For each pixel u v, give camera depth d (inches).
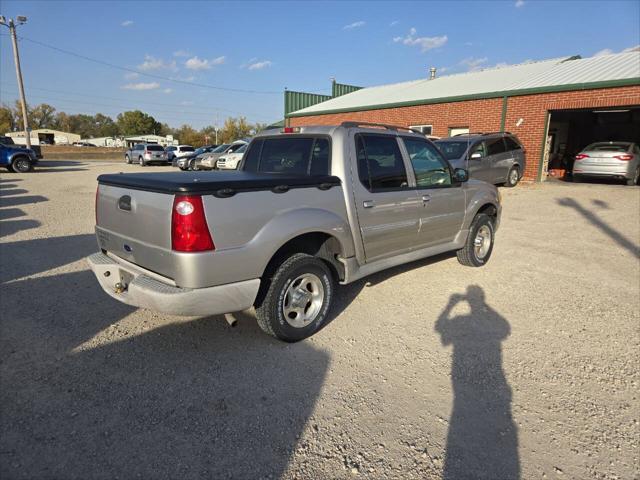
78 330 147.6
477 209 221.9
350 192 154.3
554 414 109.5
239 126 2910.9
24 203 430.0
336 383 120.8
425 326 159.2
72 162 1341.0
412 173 183.8
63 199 461.4
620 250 272.4
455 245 214.7
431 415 108.1
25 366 124.3
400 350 140.5
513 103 632.4
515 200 460.4
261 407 109.3
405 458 93.5
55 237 281.3
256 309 136.9
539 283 209.9
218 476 87.0
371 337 149.2
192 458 91.4
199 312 118.3
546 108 596.7
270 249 128.3
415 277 215.8
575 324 163.3
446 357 136.6
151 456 91.5
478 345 145.0
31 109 4062.5
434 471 90.1
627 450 97.1
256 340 144.5
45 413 103.8
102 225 147.5
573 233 319.0
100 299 174.6
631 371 130.6
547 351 141.9
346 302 180.9
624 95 521.3
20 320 154.2
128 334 145.6
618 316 171.5
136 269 131.7
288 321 140.0
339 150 153.9
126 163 1332.4
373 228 164.9
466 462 92.7
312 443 97.2
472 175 479.8
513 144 560.1
